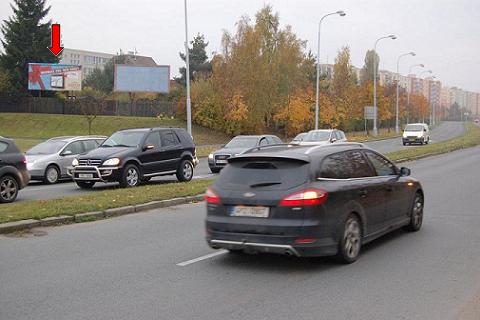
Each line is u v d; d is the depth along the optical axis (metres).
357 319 5.10
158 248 8.26
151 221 10.63
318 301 5.66
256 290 6.07
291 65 55.25
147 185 16.56
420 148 35.81
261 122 54.69
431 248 8.09
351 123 71.94
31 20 67.06
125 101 62.28
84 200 12.23
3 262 7.38
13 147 13.41
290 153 7.17
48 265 7.22
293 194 6.73
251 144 22.44
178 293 5.97
